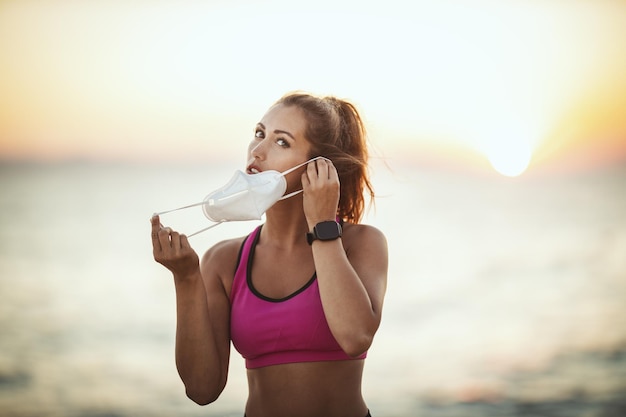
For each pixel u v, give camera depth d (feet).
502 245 70.64
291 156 7.88
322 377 7.59
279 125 7.93
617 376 27.22
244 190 7.16
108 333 36.17
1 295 46.68
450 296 44.52
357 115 8.87
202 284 7.40
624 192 141.69
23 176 196.13
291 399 7.62
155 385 27.04
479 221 96.17
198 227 77.36
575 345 32.01
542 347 31.76
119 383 27.37
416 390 25.84
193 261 7.18
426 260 60.54
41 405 24.57
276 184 7.35
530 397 24.81
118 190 157.17
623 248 65.21
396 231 84.53
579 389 25.61
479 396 25.02
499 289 46.60
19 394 25.88
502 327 35.88
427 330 35.55
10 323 38.29
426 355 30.76
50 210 115.44
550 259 59.67
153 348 33.09
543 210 110.83
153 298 45.73
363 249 7.86
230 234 72.69
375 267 7.73
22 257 65.62
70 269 58.34
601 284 47.44
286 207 7.88
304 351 7.56
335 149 8.16
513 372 27.99
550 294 44.55
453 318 38.19
